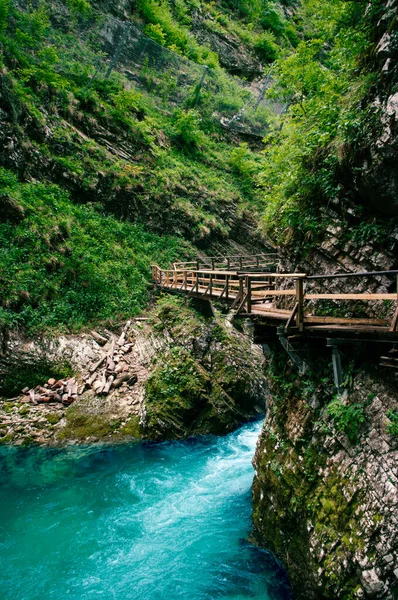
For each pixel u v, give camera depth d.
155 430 11.62
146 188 20.48
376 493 5.12
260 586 6.75
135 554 7.39
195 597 6.52
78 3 23.53
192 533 8.01
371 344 5.73
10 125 16.02
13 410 11.47
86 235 17.00
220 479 10.07
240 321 17.08
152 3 29.62
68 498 8.85
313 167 7.94
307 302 7.79
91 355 13.66
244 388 13.73
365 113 6.41
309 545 5.95
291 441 7.21
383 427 5.32
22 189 15.92
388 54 6.12
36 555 7.19
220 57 34.47
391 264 6.33
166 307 15.80
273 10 39.59
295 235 8.44
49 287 14.46
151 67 26.84
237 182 26.14
